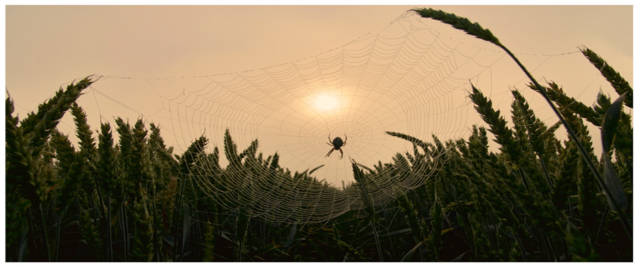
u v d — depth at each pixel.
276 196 1.07
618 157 0.66
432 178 0.88
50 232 0.69
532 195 0.57
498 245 0.67
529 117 0.73
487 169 0.64
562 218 0.59
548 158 0.76
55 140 0.68
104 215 0.68
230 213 0.86
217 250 0.81
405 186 0.97
